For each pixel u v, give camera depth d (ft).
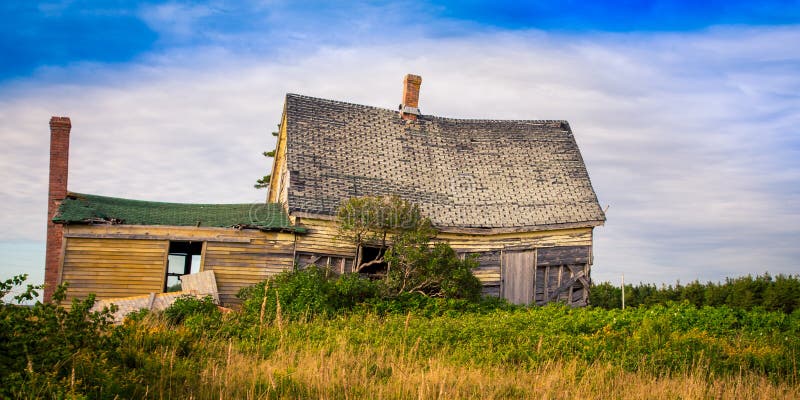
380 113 117.60
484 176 110.22
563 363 49.57
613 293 147.74
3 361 31.60
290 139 104.68
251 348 51.11
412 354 50.55
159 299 73.97
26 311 33.68
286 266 90.79
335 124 111.14
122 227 85.61
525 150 116.67
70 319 34.96
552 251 101.65
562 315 71.72
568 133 121.70
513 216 102.78
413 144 113.50
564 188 109.29
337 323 63.98
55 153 93.20
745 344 59.36
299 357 46.57
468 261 89.35
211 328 58.65
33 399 29.76
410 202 100.83
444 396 37.42
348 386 39.40
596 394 41.60
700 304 141.59
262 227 89.81
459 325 61.31
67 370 32.99
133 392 34.04
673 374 47.29
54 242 90.22
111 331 37.93
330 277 89.51
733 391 43.11
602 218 103.45
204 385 37.06
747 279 137.08
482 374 45.27
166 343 45.93
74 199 90.53
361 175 103.71
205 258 87.92
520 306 89.25
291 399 36.50
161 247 86.63
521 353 51.42
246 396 36.27
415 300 81.25
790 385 46.98
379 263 94.07
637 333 55.93
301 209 92.58
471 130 119.85
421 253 85.30
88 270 84.17
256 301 72.38
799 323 70.69
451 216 100.63
